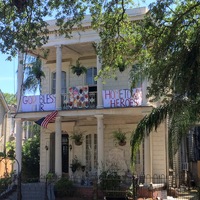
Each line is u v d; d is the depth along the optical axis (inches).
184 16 550.6
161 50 528.4
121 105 853.8
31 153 1177.4
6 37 491.2
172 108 522.0
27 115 918.4
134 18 823.7
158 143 885.2
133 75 623.8
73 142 992.9
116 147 947.3
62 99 926.4
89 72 1007.6
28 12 486.3
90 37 888.3
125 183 783.1
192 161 1099.9
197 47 433.1
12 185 838.5
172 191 829.8
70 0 504.4
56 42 912.3
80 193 796.0
